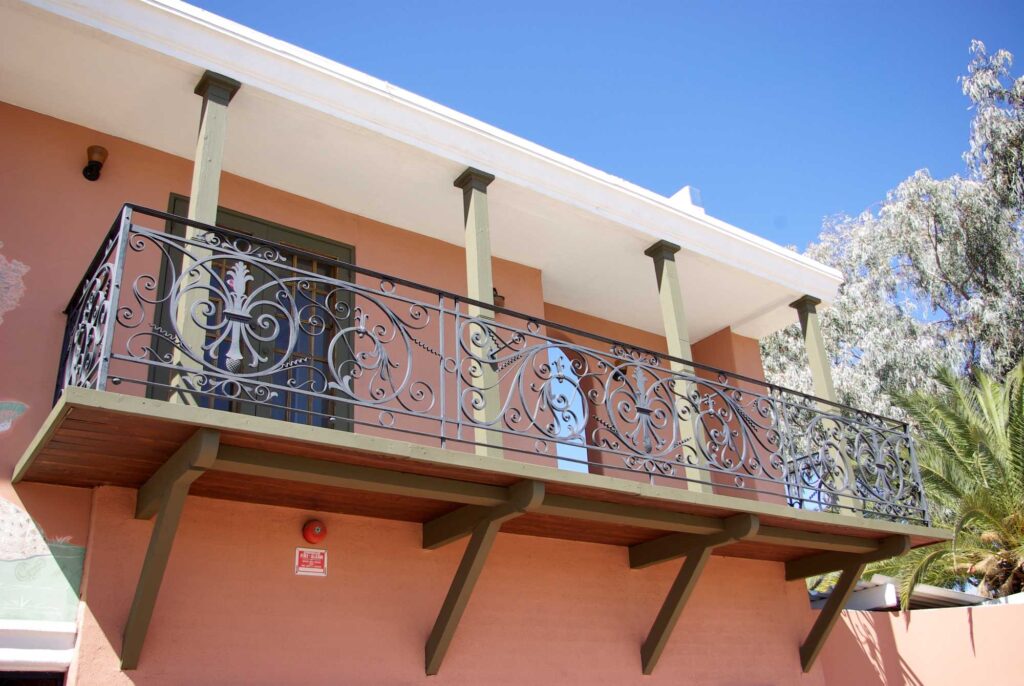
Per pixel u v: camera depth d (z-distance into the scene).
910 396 13.31
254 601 5.34
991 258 17.73
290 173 6.88
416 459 5.02
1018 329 17.23
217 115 5.62
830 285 9.12
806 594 8.49
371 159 6.71
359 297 7.25
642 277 8.75
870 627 8.74
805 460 7.31
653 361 6.77
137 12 5.49
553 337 9.28
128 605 4.95
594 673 6.65
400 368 7.25
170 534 4.65
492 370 5.84
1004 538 11.73
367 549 5.93
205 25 5.67
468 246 6.59
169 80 5.84
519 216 7.55
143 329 6.02
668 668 7.11
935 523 13.71
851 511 7.98
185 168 6.68
